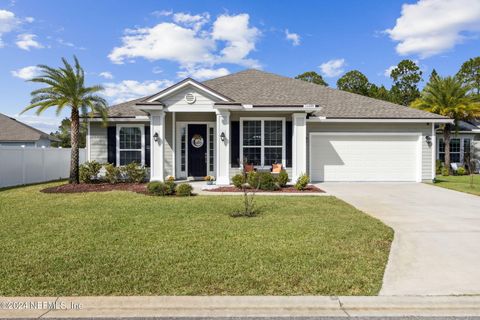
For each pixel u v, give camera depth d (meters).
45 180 18.66
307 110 14.88
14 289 4.14
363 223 7.58
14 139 30.16
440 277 4.62
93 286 4.21
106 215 8.38
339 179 16.98
